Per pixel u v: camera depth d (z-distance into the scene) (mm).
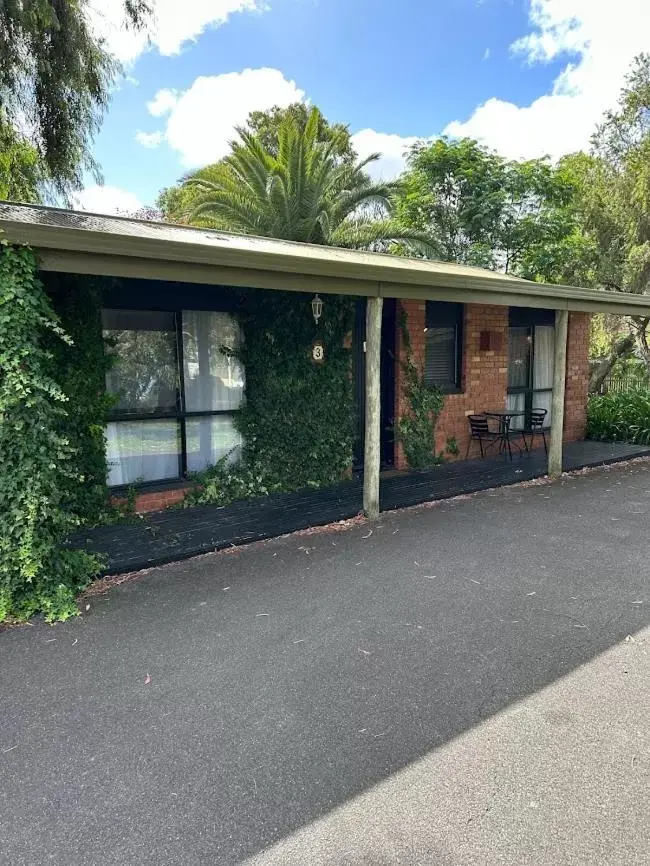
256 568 4426
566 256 16891
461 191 18453
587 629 3418
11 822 2027
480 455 8695
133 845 1930
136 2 7773
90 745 2428
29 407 3453
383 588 4043
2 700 2758
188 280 4070
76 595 3906
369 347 5426
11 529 3457
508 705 2674
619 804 2068
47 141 8438
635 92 15266
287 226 14117
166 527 5250
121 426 5727
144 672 2990
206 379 6215
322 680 2900
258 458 6473
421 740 2436
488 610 3684
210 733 2500
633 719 2555
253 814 2057
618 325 17328
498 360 8727
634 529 5344
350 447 7133
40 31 7398
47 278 4949
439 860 1852
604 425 10258
